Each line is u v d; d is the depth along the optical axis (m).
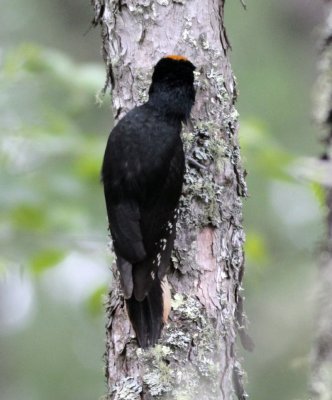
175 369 8.31
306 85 16.00
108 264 12.13
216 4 9.22
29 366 16.08
